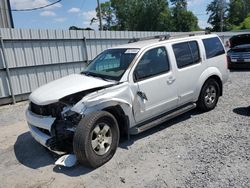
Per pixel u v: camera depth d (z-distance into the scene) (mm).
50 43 10156
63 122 4270
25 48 9484
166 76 5305
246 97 7727
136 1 65688
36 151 5090
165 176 3848
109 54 5523
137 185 3701
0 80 8992
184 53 5832
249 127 5383
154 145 4879
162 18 65250
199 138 5035
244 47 12961
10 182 4062
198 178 3719
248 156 4203
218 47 6785
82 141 3992
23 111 8172
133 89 4773
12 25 14414
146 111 5008
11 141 5715
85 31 11148
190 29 66375
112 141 4418
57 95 4340
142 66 4992
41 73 10055
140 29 66562
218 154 4348
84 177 4008
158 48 5348
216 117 6125
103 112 4242
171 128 5652
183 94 5746
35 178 4105
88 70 5551
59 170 4273
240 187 3445
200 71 6125
